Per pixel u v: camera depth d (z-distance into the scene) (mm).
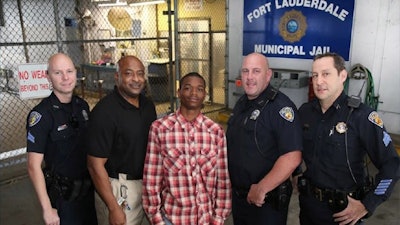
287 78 5523
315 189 1859
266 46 6121
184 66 8086
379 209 3322
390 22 4699
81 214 2205
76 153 2078
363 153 1781
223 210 1940
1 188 3844
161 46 9000
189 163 1811
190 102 1775
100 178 1906
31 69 4105
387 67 4832
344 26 5133
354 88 5094
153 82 8094
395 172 1672
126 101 1976
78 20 9484
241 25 6398
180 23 8070
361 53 5047
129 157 2006
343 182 1777
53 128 1984
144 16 9094
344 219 1753
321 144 1825
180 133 1812
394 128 4891
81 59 9531
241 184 2027
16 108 7602
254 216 2029
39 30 9469
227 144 2094
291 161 1810
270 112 1885
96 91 9016
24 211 3377
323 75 1754
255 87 1923
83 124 2115
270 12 5930
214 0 7301
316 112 1895
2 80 8805
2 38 9734
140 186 2072
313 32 5480
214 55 7547
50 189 2020
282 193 1901
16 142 5496
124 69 1938
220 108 7043
